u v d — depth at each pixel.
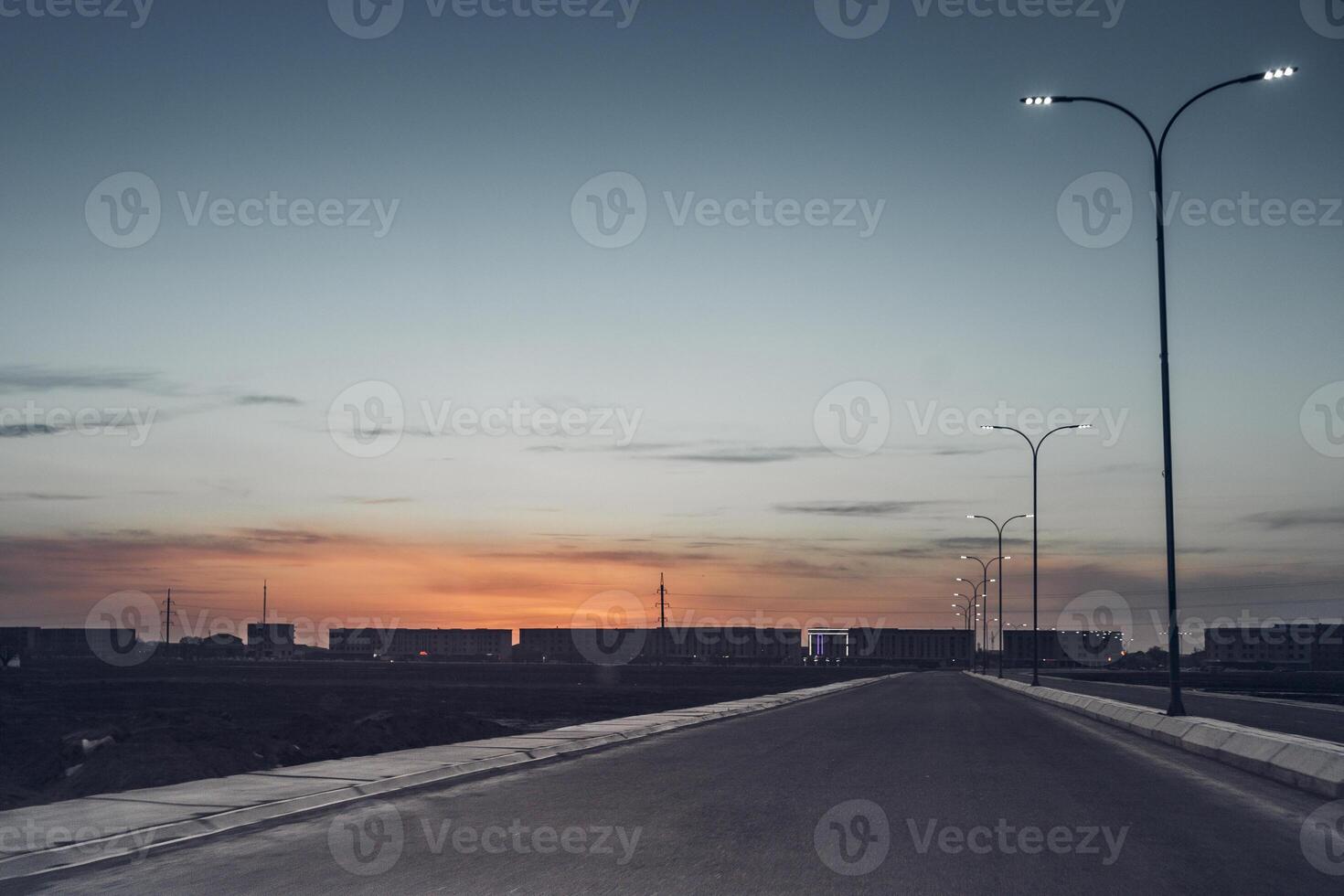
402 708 56.81
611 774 19.17
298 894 9.55
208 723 26.64
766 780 18.28
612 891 9.75
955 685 89.50
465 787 17.19
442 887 9.88
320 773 17.97
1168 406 31.22
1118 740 28.28
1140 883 10.29
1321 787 16.75
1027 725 34.09
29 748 25.41
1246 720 35.03
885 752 23.66
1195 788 17.55
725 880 10.23
